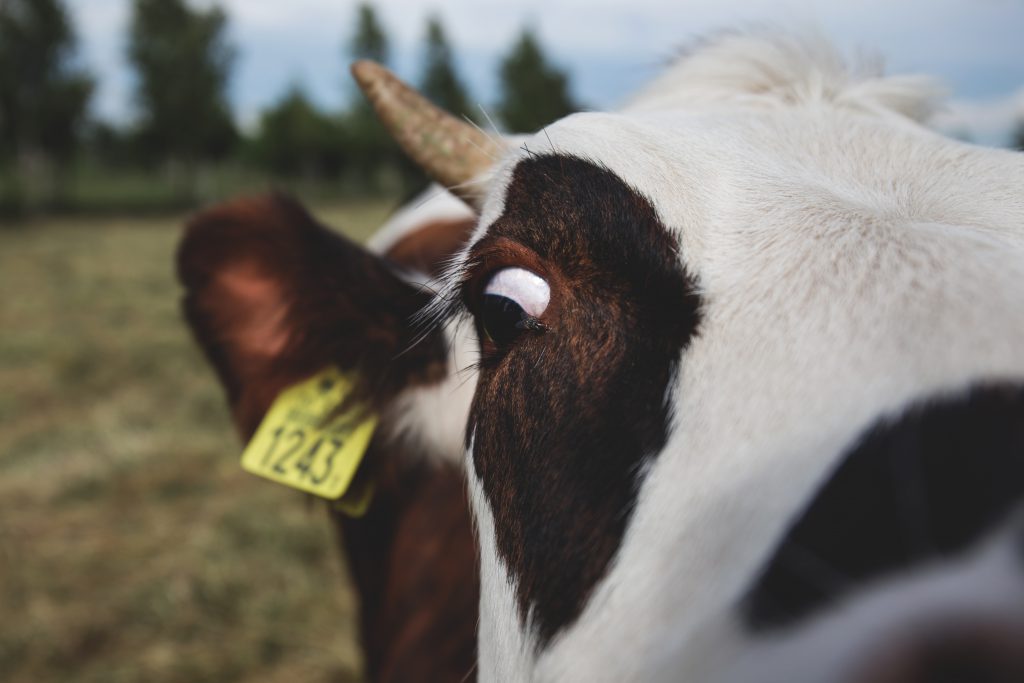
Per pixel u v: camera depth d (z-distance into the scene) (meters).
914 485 0.65
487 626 1.20
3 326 10.17
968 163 1.28
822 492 0.70
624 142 1.22
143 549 4.73
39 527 4.97
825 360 0.85
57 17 29.06
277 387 1.91
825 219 1.06
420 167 1.83
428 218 2.80
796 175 1.19
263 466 1.85
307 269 1.77
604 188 1.13
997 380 0.72
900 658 0.55
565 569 0.96
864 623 0.58
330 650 3.90
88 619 4.10
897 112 1.63
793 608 0.65
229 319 1.92
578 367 1.04
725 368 0.93
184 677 3.75
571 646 0.92
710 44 1.88
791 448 0.80
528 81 35.09
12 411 6.98
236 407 2.02
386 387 1.78
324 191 46.84
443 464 2.01
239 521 4.99
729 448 0.85
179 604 4.20
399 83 1.85
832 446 0.75
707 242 1.06
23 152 30.17
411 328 1.72
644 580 0.86
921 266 0.92
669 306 1.01
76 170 44.84
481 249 1.20
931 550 0.60
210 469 5.79
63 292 12.64
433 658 2.10
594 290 1.07
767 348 0.91
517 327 1.13
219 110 37.12
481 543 1.23
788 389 0.86
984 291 0.85
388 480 2.12
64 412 6.97
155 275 14.66
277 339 1.89
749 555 0.74
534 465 1.04
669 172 1.16
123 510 5.20
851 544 0.65
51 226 25.78
